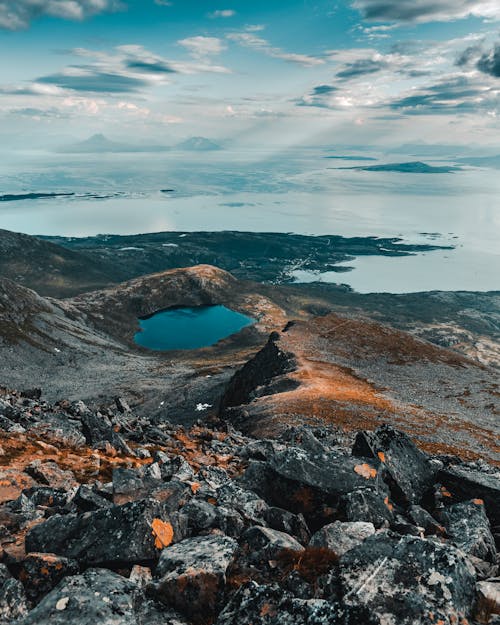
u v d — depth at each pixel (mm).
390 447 17562
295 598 8234
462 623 7668
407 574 8555
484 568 11625
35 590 9977
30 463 21375
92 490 16375
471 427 83125
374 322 181875
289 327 174000
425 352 151375
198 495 15125
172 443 34500
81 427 30938
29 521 14164
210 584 9320
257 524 13070
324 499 14273
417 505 15562
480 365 143875
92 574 9578
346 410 84312
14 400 39281
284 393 97375
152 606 9172
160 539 11039
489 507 15711
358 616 7520
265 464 15641
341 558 9242
